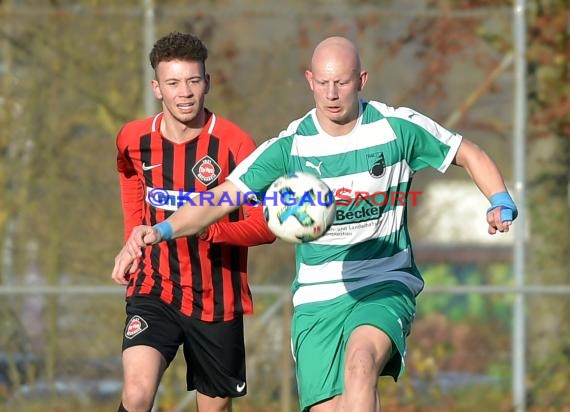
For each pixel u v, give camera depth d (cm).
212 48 3259
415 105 3347
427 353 3281
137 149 2034
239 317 2103
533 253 3425
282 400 2902
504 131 3341
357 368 1659
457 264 3572
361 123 1812
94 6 3631
